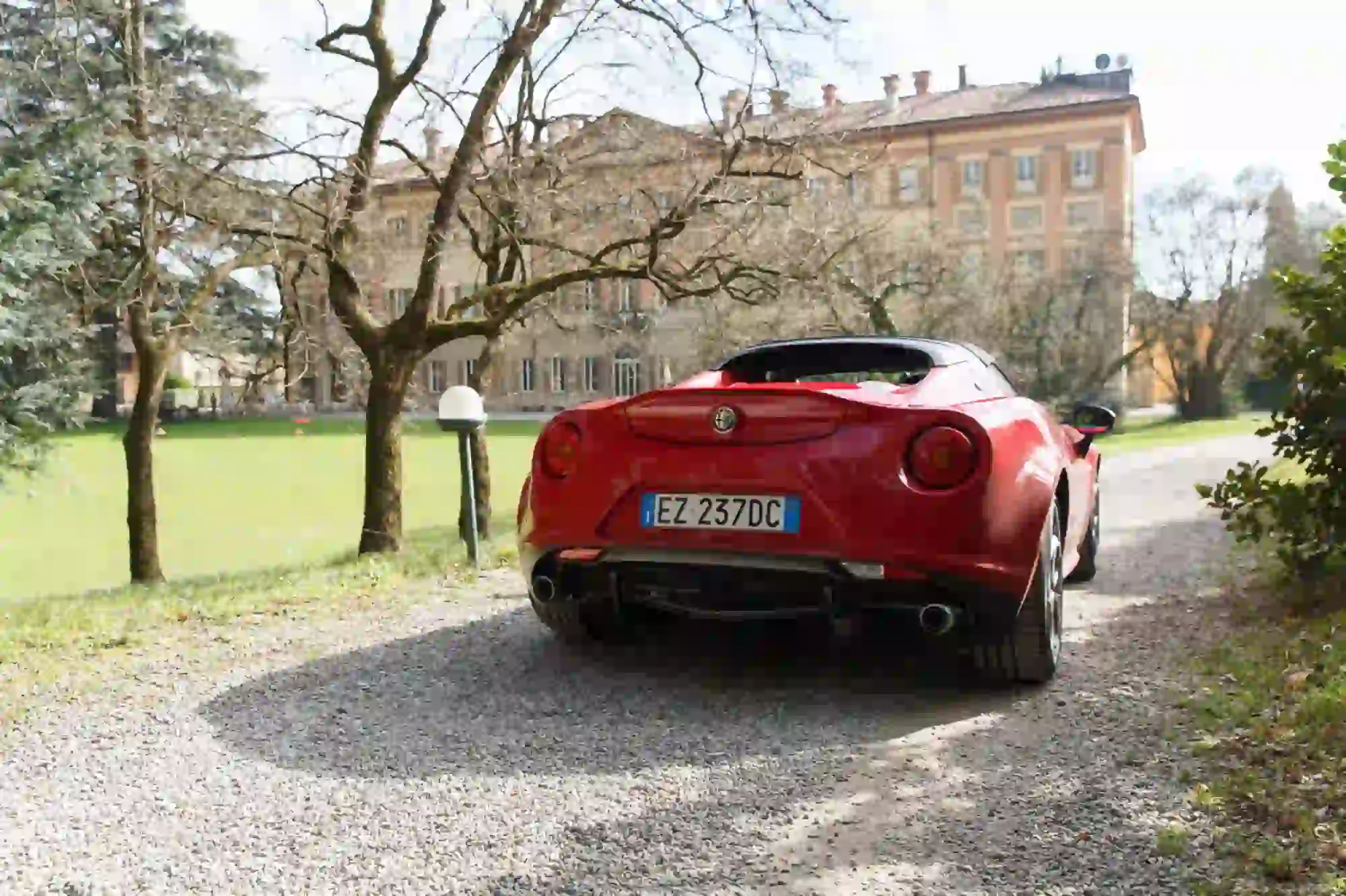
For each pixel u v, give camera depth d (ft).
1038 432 14.76
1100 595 20.83
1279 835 9.21
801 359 16.49
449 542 36.24
